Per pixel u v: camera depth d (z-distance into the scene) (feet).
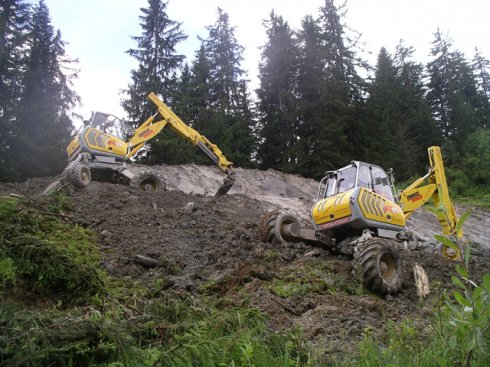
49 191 37.40
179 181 61.82
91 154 43.80
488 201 93.04
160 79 102.78
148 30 107.76
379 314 19.81
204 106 103.86
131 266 23.80
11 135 78.28
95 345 11.38
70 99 97.35
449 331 11.78
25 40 91.91
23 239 18.75
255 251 26.53
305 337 15.49
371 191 28.63
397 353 12.20
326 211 29.01
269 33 103.24
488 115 156.87
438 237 9.60
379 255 23.80
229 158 90.43
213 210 39.40
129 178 46.16
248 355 11.05
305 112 96.99
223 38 116.57
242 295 20.25
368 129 101.30
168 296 18.30
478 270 32.96
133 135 48.65
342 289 22.84
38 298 17.24
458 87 155.94
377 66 158.61
